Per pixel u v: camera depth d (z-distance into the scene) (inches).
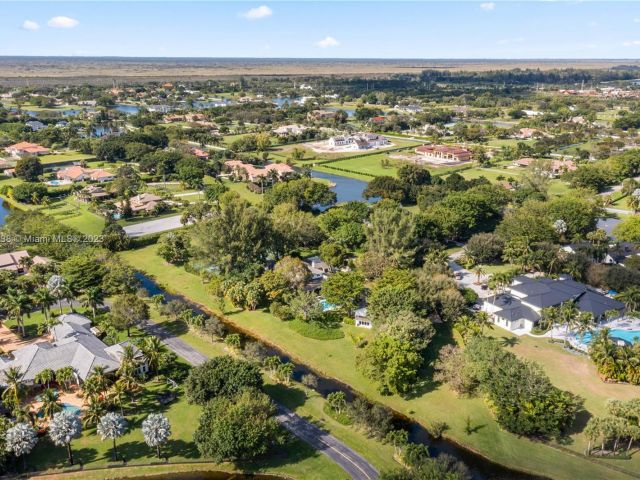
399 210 7682.1
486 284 6314.0
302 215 7445.9
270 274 5920.3
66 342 4677.7
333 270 6633.9
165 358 4645.7
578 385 4421.8
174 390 4394.7
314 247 7485.2
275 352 5093.5
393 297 5128.0
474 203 7810.0
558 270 6481.3
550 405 3814.0
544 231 6934.1
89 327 5206.7
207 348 5054.1
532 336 5211.6
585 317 4901.6
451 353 4569.4
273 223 6914.4
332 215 7760.8
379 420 3860.7
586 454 3708.2
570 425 3929.6
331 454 3720.5
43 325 5177.2
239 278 6028.5
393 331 4586.6
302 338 5280.5
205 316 5757.9
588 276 6245.1
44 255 7012.8
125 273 6141.7
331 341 5216.5
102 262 6668.3
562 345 5029.5
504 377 3988.7
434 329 4992.6
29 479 3469.5
